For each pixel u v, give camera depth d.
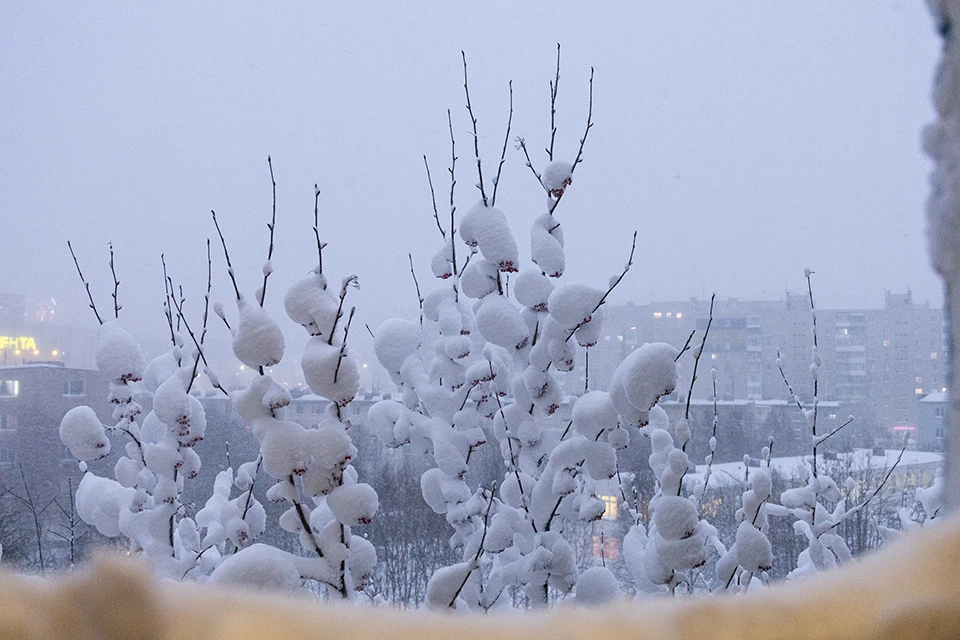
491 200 2.85
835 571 0.41
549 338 2.71
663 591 2.54
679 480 2.31
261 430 2.09
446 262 3.14
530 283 2.82
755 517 2.39
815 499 2.58
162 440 2.76
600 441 2.55
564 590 2.68
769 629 0.36
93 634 0.34
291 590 1.92
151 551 2.56
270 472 2.08
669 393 2.24
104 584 0.35
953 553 0.38
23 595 0.35
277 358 2.08
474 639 0.36
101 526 2.76
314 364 2.06
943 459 0.47
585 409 2.53
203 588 0.38
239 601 0.37
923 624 0.35
